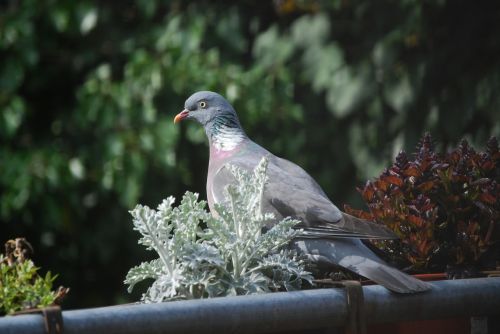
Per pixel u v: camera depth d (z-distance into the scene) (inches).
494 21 477.7
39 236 528.1
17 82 487.8
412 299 193.0
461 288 197.2
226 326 170.6
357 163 495.5
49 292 181.8
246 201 205.3
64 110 525.7
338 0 482.3
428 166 228.2
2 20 489.4
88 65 532.7
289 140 506.3
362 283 217.9
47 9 494.6
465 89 466.9
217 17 515.5
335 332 200.2
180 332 166.1
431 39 479.5
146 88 478.0
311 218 227.1
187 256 193.2
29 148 499.2
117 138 475.5
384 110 491.8
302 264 217.6
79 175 481.1
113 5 526.3
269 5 527.8
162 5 519.5
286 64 511.8
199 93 306.7
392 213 225.5
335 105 478.9
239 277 198.7
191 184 514.0
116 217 511.2
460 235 224.4
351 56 499.8
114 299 543.8
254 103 484.7
